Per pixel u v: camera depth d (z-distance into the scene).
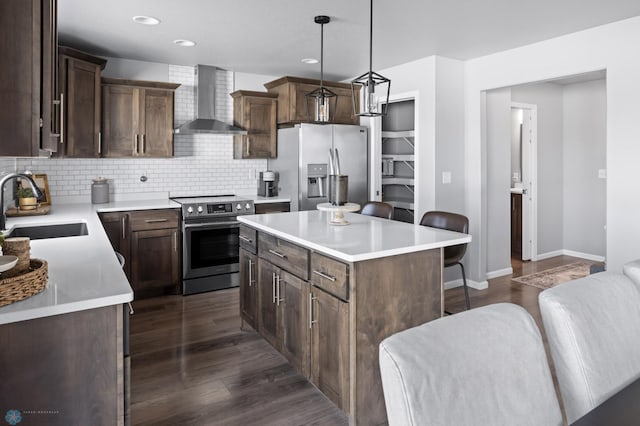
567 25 3.51
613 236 3.45
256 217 3.32
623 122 3.39
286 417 2.31
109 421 1.51
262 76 5.34
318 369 2.41
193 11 3.20
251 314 3.24
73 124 3.75
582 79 5.90
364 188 5.20
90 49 4.20
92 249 2.22
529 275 5.27
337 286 2.23
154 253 4.28
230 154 5.27
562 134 6.35
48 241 2.44
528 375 1.10
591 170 6.07
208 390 2.57
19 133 1.46
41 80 1.56
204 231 4.47
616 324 1.35
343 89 5.29
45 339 1.39
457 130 4.68
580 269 5.52
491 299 4.34
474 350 1.04
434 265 2.43
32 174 3.97
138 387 2.61
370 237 2.53
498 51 4.29
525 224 6.04
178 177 4.97
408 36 3.80
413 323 2.35
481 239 4.68
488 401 1.02
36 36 1.47
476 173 4.67
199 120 4.77
